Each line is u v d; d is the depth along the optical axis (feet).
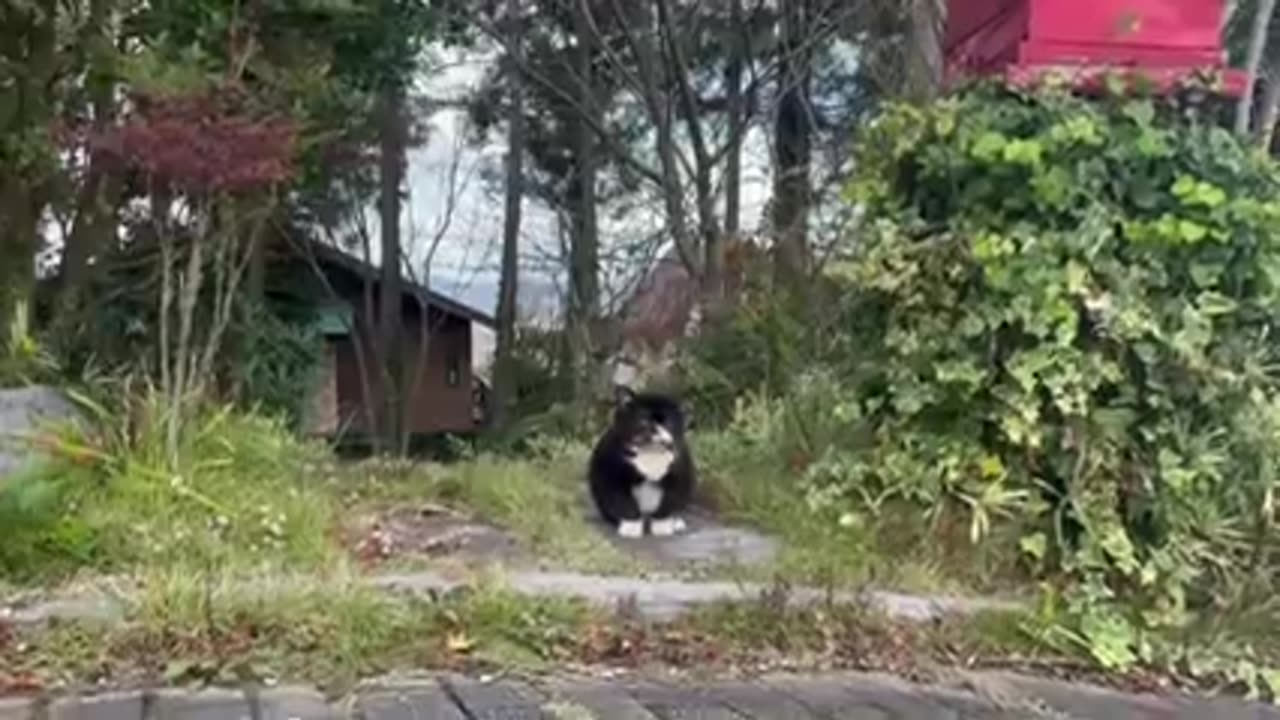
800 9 36.70
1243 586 11.64
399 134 37.65
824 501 13.17
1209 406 11.73
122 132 15.23
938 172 12.66
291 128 16.57
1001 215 12.26
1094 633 11.09
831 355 16.94
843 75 36.86
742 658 10.48
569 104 39.91
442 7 33.86
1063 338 11.73
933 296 12.50
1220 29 13.85
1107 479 11.79
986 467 12.23
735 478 15.21
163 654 9.66
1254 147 12.59
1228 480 11.78
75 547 11.24
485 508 14.66
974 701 9.88
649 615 10.94
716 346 21.31
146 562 11.40
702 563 12.35
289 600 10.32
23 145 18.20
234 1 19.99
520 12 38.65
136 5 19.48
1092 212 11.84
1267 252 11.83
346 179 35.42
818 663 10.54
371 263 42.29
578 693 9.55
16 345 16.70
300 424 25.22
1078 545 11.73
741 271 24.09
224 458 14.20
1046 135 11.98
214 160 15.10
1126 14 13.20
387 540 12.97
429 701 9.20
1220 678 10.78
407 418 42.27
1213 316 11.76
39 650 9.59
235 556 11.73
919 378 12.59
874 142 13.67
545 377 39.22
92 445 13.29
